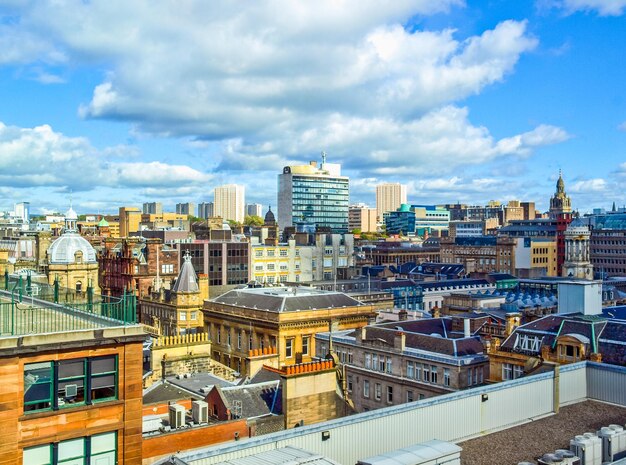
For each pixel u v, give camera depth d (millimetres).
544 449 44062
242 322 112625
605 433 42188
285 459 33312
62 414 32438
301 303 109750
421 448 36781
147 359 75625
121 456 34125
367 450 42031
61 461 32594
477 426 47469
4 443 30750
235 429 49438
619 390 53844
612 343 66188
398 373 82688
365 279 182875
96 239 198250
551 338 70500
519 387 50062
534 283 163250
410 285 172875
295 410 54125
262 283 162125
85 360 33312
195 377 68125
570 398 54656
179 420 49625
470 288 182500
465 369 75438
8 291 46000
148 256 153375
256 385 58562
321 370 55719
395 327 91500
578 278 144000
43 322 36406
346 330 106812
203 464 35406
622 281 179500
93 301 41000
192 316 126125
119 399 34156
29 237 193500
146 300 137500
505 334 81500
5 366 30797
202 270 172750
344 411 57781
